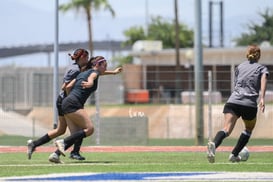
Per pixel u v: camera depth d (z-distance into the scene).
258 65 40.09
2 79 125.50
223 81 78.38
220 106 84.12
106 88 139.62
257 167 37.44
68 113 40.59
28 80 128.88
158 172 34.72
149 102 107.88
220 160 43.50
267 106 86.38
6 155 51.62
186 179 31.69
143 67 154.38
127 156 49.84
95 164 39.88
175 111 102.50
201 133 73.94
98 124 73.25
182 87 101.62
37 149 58.75
